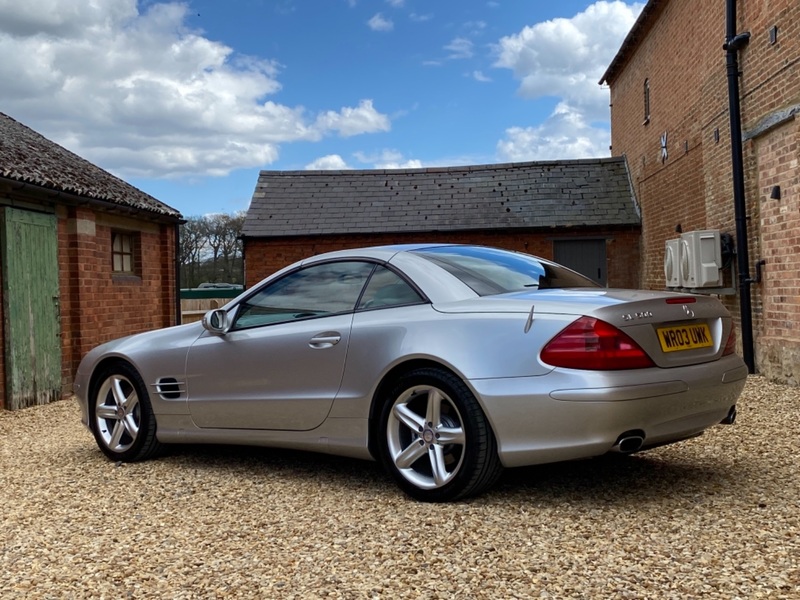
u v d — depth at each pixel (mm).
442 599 2562
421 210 16672
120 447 5020
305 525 3438
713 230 8758
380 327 3924
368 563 2922
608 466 4320
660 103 12914
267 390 4336
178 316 12359
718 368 3674
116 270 10758
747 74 8133
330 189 17766
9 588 2811
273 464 4742
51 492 4238
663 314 3523
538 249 15922
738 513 3367
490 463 3521
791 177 7215
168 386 4801
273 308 4531
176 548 3193
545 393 3334
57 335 8898
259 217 16812
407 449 3764
